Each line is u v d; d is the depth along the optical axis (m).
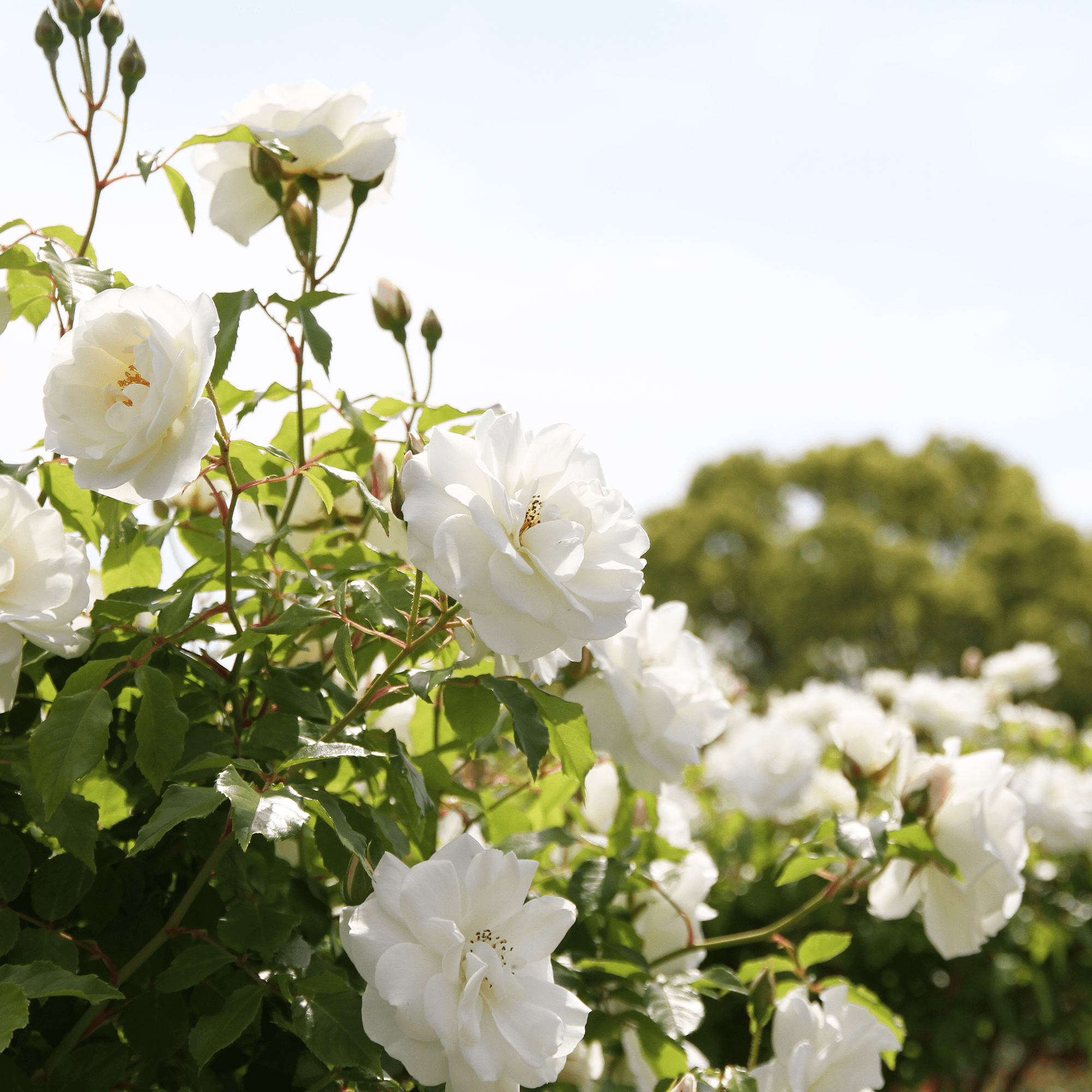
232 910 1.12
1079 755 2.77
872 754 1.32
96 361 1.10
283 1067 1.15
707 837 2.35
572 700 1.24
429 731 1.28
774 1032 1.22
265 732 1.15
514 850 1.22
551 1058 1.08
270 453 1.16
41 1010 1.13
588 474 1.12
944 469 14.26
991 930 1.27
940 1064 2.19
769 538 14.07
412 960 1.08
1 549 1.10
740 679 2.45
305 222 1.22
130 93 1.18
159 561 1.22
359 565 1.19
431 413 1.23
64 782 1.09
